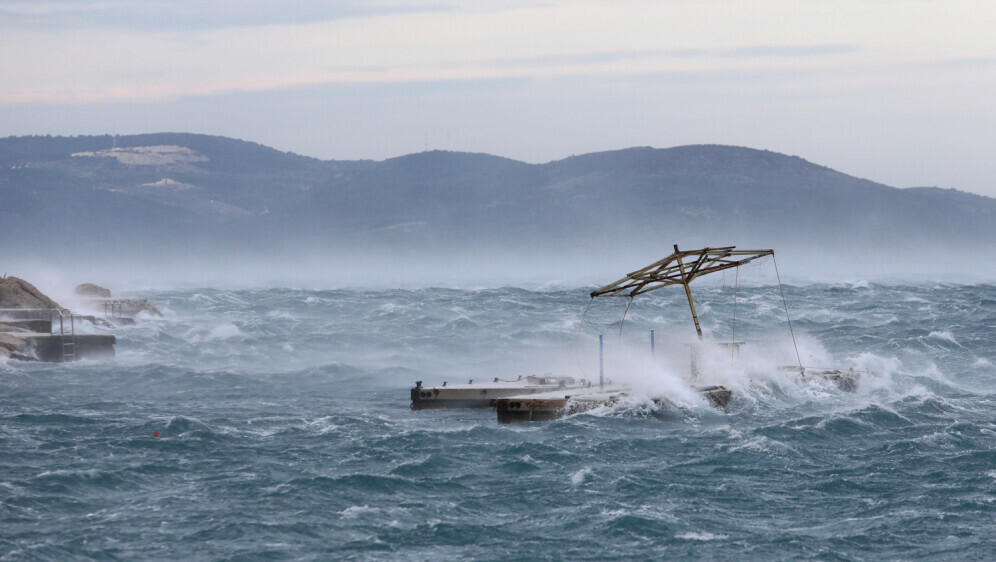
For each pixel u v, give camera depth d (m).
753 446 86.69
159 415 108.06
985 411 103.38
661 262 113.19
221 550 63.31
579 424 96.06
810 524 67.00
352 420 102.38
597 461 82.88
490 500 72.69
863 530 65.56
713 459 83.00
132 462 84.25
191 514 69.88
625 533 65.38
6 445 90.75
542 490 74.75
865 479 76.69
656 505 70.75
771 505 70.94
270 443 91.62
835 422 95.00
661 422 98.81
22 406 115.56
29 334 164.88
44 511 70.56
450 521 68.25
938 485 74.62
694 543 63.66
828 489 74.44
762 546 63.12
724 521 67.62
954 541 63.41
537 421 99.25
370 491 74.81
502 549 63.41
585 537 65.00
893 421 96.81
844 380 117.56
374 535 65.81
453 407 111.69
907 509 69.31
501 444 89.19
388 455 86.00
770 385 112.69
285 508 71.06
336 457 85.94
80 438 94.19
